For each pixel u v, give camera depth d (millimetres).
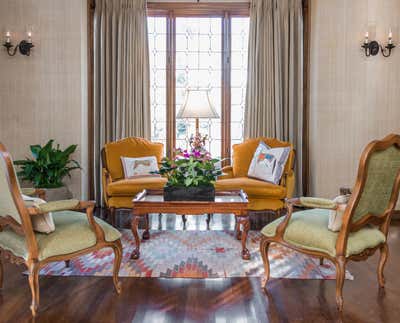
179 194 3129
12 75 4828
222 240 3648
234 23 5383
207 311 2211
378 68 4797
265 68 5180
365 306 2279
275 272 2824
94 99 5227
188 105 3891
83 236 2318
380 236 2461
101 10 5176
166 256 3172
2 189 2121
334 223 2266
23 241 2225
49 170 4445
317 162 4867
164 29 5383
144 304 2303
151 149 4809
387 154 2244
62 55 4809
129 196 4129
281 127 5211
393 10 4754
